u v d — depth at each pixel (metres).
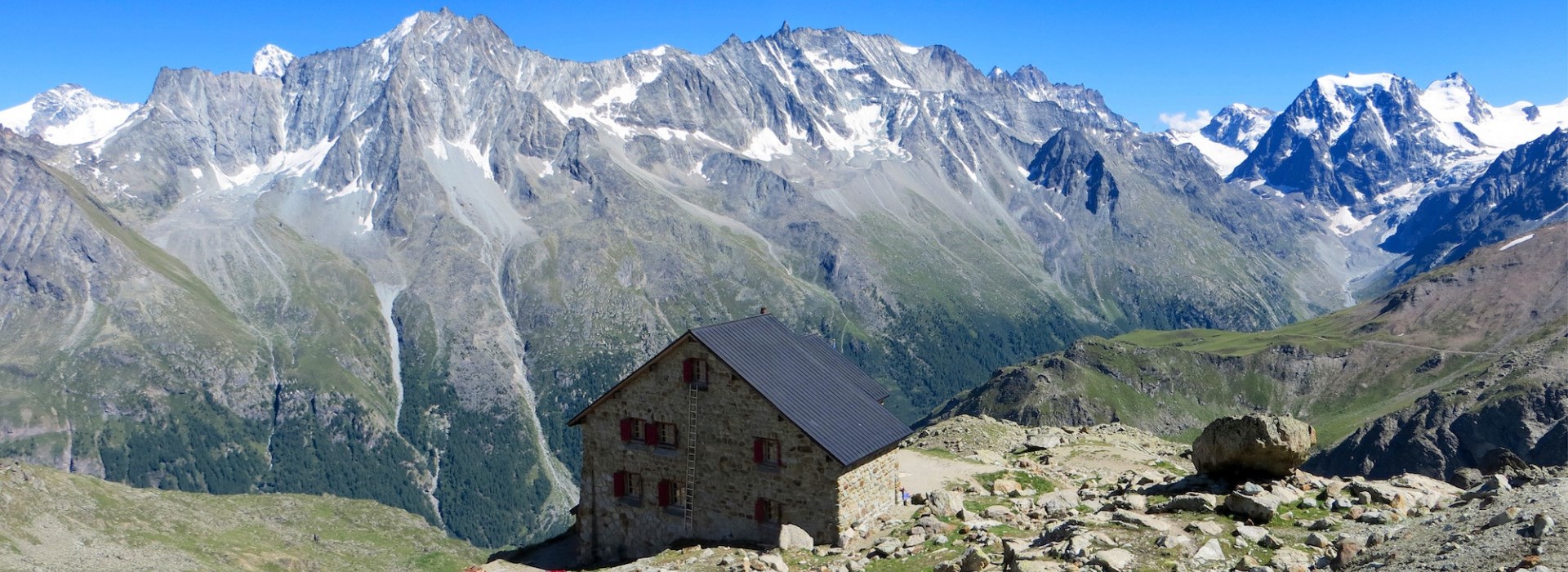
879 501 48.22
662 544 51.06
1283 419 41.09
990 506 47.78
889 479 49.22
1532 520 25.83
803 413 46.84
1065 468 59.69
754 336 51.41
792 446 46.38
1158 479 48.41
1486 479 39.75
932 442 71.44
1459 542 26.69
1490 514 28.88
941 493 48.19
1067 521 36.34
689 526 49.97
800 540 44.78
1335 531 33.44
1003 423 78.69
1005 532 39.78
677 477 50.56
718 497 48.94
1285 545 31.73
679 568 41.81
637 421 52.31
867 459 46.91
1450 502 35.72
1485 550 25.14
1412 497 37.00
